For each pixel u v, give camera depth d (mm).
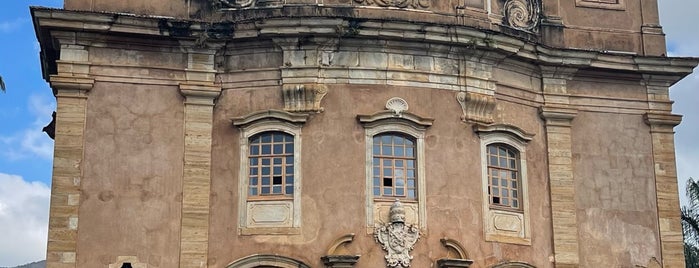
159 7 26688
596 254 27984
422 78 26688
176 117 25922
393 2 27094
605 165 28828
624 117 29453
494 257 26328
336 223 25344
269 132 26031
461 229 26031
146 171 25422
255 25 25875
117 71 25891
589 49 29453
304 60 26266
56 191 24781
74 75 25531
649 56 29172
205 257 25062
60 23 25297
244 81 26375
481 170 26812
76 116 25391
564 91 28906
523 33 28547
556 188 28016
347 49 26453
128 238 24891
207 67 26359
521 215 27312
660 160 29391
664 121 29641
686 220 34250
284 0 26812
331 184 25594
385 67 26469
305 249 25109
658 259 28547
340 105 26125
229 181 25703
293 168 25672
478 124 26953
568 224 27812
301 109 26000
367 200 25594
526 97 28359
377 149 26172
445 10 27484
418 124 26234
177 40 26156
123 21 25547
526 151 27875
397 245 25297
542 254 27375
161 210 25234
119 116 25641
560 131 28594
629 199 28766
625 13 30438
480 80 27234
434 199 26016
